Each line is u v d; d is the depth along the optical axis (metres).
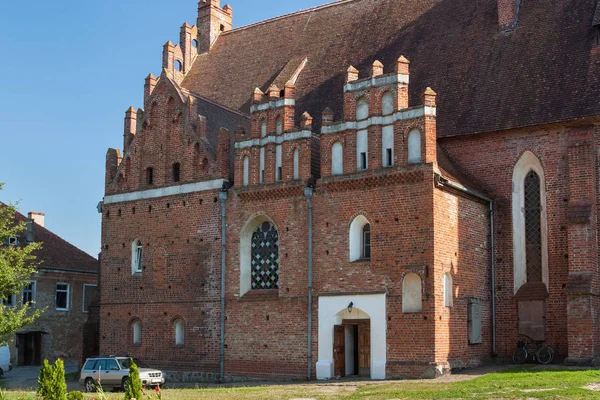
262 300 41.38
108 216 49.06
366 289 37.66
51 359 67.88
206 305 43.66
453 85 45.12
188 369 43.75
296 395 30.02
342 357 38.69
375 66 38.94
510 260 40.44
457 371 36.41
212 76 59.78
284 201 41.28
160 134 47.34
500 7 46.31
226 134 44.50
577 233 37.22
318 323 39.09
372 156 38.34
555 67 41.75
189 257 44.81
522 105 41.25
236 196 43.25
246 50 60.03
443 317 36.16
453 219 37.81
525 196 40.78
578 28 42.69
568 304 36.59
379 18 53.84
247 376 41.31
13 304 65.06
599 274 37.38
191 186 45.31
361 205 38.44
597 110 38.19
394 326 36.53
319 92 50.84
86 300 71.44
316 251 39.72
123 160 48.91
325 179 39.66
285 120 41.72
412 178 36.91
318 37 56.19
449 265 37.06
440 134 43.03
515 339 39.84
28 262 66.06
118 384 39.09
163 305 45.53
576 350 36.12
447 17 49.84
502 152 41.38
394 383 32.97
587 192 37.75
